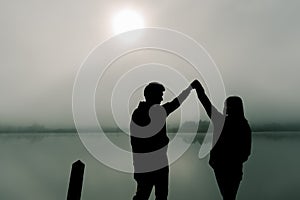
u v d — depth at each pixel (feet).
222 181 20.22
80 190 23.65
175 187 53.93
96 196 47.37
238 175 20.11
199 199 44.42
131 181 61.05
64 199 46.98
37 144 204.85
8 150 151.43
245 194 47.11
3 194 50.39
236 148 19.99
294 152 117.80
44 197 48.32
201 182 58.80
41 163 94.89
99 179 63.52
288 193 47.34
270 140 208.13
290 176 63.72
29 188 55.88
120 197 46.80
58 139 288.92
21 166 88.22
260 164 82.69
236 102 20.45
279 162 86.53
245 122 20.34
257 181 58.23
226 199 20.18
